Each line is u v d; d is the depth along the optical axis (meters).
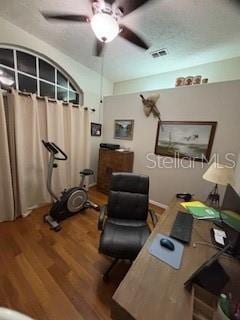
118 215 1.88
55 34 2.50
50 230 2.29
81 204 2.73
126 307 0.70
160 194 3.23
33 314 1.28
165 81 3.61
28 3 1.92
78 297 1.42
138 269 0.89
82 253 1.93
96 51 2.81
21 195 2.49
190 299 0.74
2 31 2.23
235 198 1.14
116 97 3.68
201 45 2.51
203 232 1.29
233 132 2.40
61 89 3.29
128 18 1.97
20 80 2.64
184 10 1.84
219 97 2.45
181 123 2.82
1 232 2.19
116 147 3.51
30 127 2.53
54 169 3.01
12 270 1.64
